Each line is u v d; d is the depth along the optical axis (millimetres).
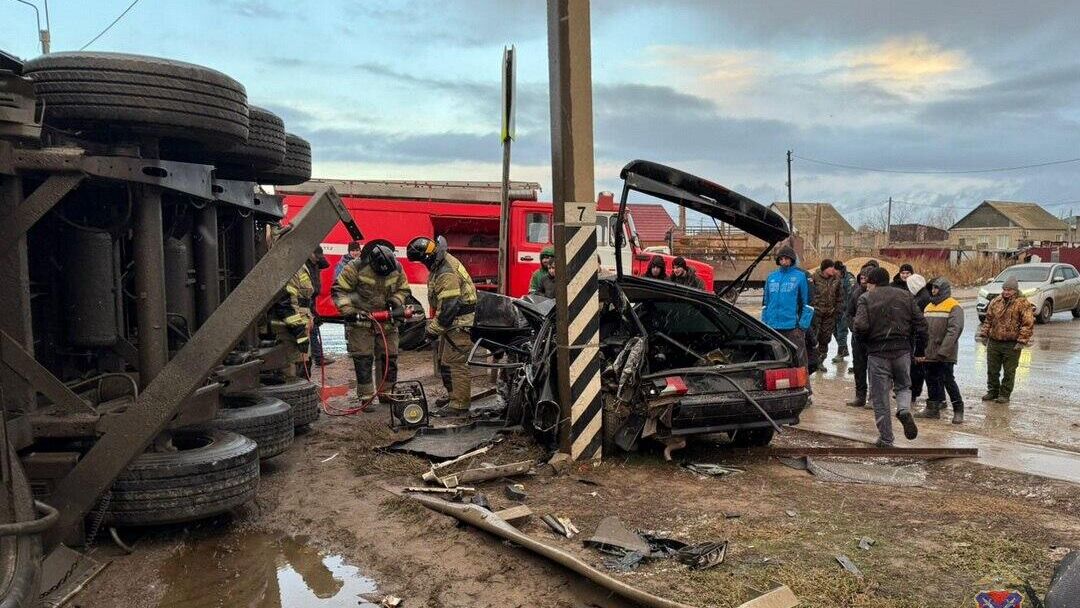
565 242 5598
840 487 5309
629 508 4809
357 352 7734
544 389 5875
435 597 3639
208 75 4062
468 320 7453
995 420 7938
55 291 4480
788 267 8242
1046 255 40625
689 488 5246
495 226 14148
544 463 5750
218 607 3564
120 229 4348
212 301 5844
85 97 3793
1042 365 12211
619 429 5820
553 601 3564
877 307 6398
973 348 14680
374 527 4527
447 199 13328
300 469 5742
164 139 4637
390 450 6121
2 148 3502
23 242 3707
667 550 4051
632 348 5672
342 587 3797
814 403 8883
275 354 6699
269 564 4070
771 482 5430
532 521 4547
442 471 5527
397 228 13117
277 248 4074
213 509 4242
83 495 3844
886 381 6434
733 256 22875
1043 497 5113
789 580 3666
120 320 4871
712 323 6934
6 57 3510
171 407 3889
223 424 5207
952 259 48688
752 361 6492
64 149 3635
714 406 5590
